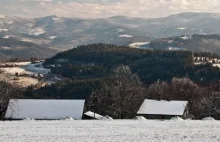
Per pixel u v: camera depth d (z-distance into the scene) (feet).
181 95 533.96
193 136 142.20
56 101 409.08
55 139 142.10
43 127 195.00
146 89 597.11
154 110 419.95
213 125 188.85
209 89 605.31
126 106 435.53
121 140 135.54
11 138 147.13
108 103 459.32
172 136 143.95
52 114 389.60
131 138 140.67
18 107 395.14
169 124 200.85
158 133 155.33
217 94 481.46
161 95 546.67
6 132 170.81
